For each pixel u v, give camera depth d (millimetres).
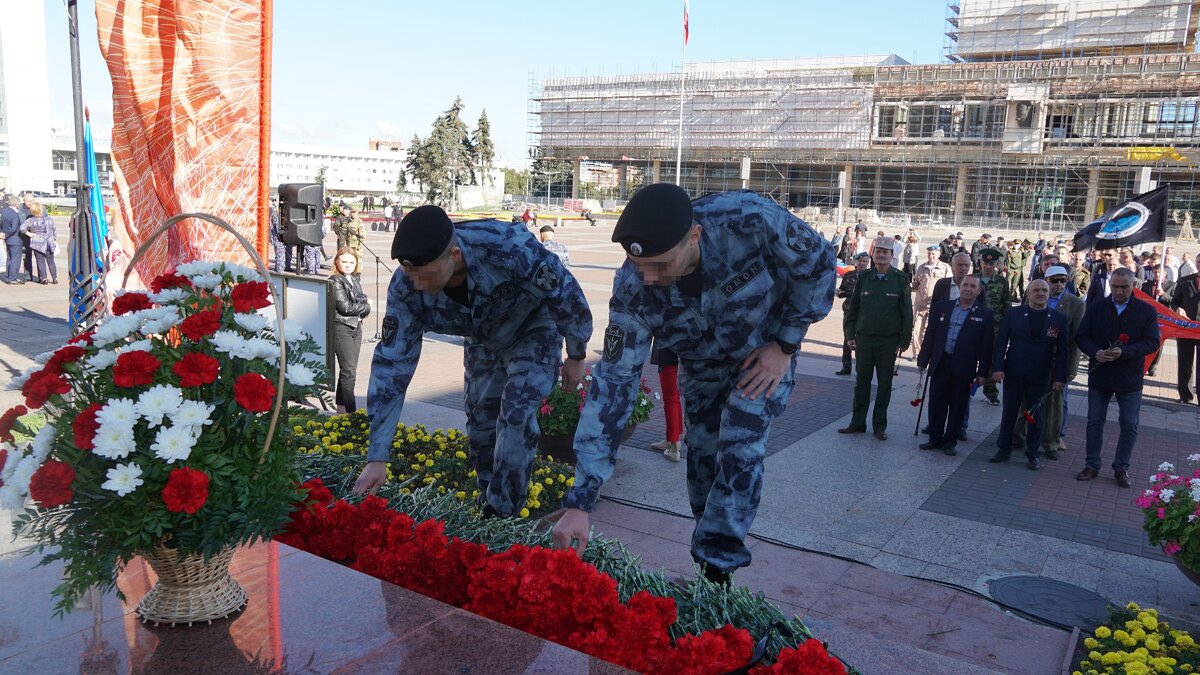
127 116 5723
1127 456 6781
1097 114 62406
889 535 5527
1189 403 10570
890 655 3566
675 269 2604
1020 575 4930
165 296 2557
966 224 66750
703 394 3283
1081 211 64125
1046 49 68500
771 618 2738
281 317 2436
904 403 9789
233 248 5777
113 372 2301
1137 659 3607
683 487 6301
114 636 2195
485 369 4082
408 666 2100
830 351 13508
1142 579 4934
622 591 2908
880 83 69875
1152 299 10438
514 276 3570
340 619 2338
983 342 7344
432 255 3094
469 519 3600
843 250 23484
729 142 77625
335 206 20891
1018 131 64188
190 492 2166
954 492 6516
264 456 2418
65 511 2258
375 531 3057
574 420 6105
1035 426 7172
